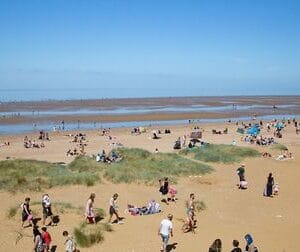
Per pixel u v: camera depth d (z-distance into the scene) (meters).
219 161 42.00
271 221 25.11
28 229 21.83
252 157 44.81
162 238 19.72
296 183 34.88
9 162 34.12
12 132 75.81
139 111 122.62
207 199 29.55
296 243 21.55
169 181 33.41
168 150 53.75
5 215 23.92
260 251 20.38
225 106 148.88
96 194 29.75
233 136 68.25
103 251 19.83
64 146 58.69
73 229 21.59
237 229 23.50
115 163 37.88
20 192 29.30
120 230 22.53
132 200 28.72
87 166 36.66
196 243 21.16
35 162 35.34
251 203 28.95
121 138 66.81
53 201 27.27
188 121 96.44
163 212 26.17
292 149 52.75
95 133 73.44
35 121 94.69
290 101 186.50
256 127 71.12
